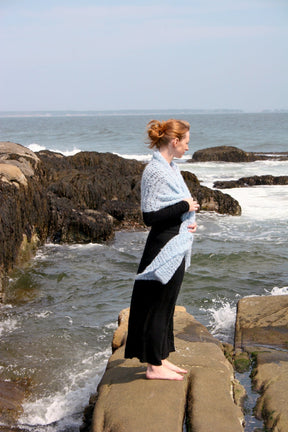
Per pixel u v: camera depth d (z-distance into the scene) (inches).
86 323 253.4
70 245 423.2
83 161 759.7
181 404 129.1
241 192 679.7
